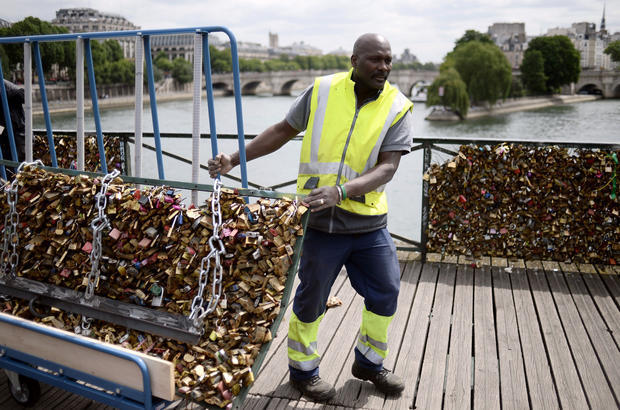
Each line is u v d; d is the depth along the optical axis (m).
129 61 33.66
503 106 66.75
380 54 2.29
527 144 4.50
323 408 2.69
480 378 2.98
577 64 66.56
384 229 2.60
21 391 2.57
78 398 2.69
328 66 177.75
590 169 4.43
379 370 2.79
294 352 2.72
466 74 66.06
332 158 2.41
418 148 4.66
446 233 4.72
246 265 2.22
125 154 4.95
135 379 2.08
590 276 4.42
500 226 4.66
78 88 2.74
